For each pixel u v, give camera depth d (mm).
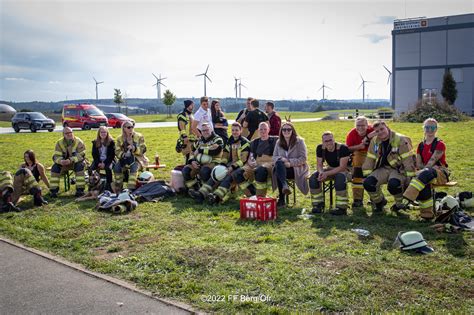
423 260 5820
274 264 5801
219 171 9461
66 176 11758
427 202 7699
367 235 6930
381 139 8305
